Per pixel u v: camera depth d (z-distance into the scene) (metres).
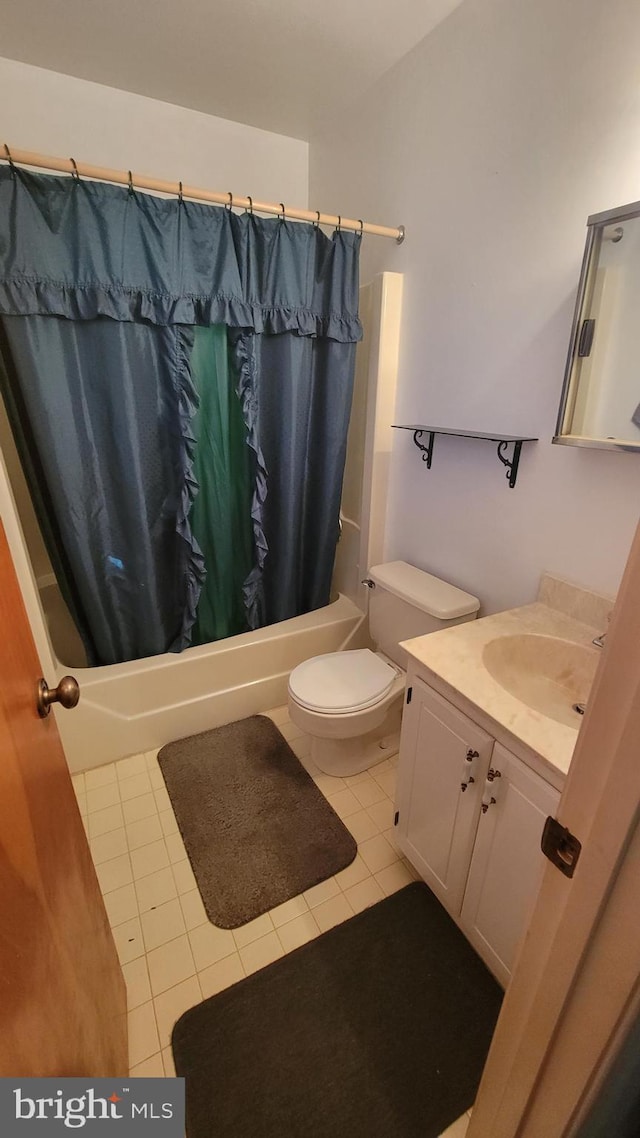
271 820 1.71
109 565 1.89
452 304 1.65
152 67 1.76
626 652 0.43
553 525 1.44
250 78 1.81
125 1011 1.16
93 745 1.89
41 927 0.65
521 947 0.64
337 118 2.04
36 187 1.41
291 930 1.37
